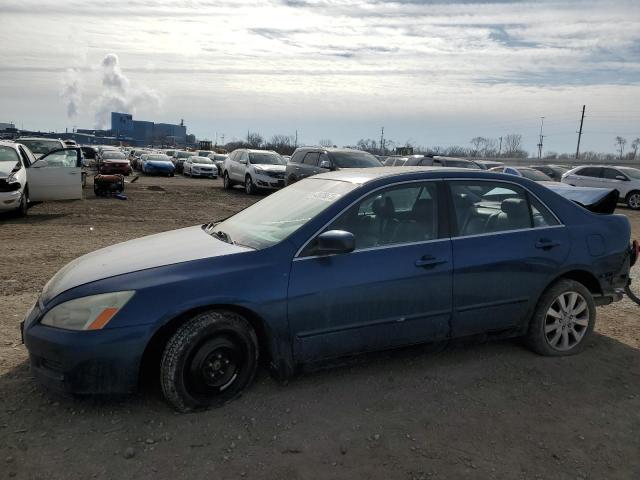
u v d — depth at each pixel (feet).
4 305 17.61
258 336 11.87
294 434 10.36
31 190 42.29
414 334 12.53
